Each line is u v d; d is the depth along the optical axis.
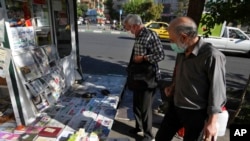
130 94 4.60
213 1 3.73
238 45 10.99
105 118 3.31
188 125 1.96
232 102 4.46
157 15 40.03
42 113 3.34
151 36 2.58
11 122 3.04
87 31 20.64
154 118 3.59
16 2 3.06
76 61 4.83
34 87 3.22
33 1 3.43
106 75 5.58
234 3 3.58
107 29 25.47
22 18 3.20
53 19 3.98
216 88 1.68
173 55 9.95
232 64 9.19
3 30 2.73
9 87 2.85
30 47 3.36
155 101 4.22
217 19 3.66
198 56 1.74
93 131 2.96
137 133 3.12
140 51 2.62
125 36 16.92
